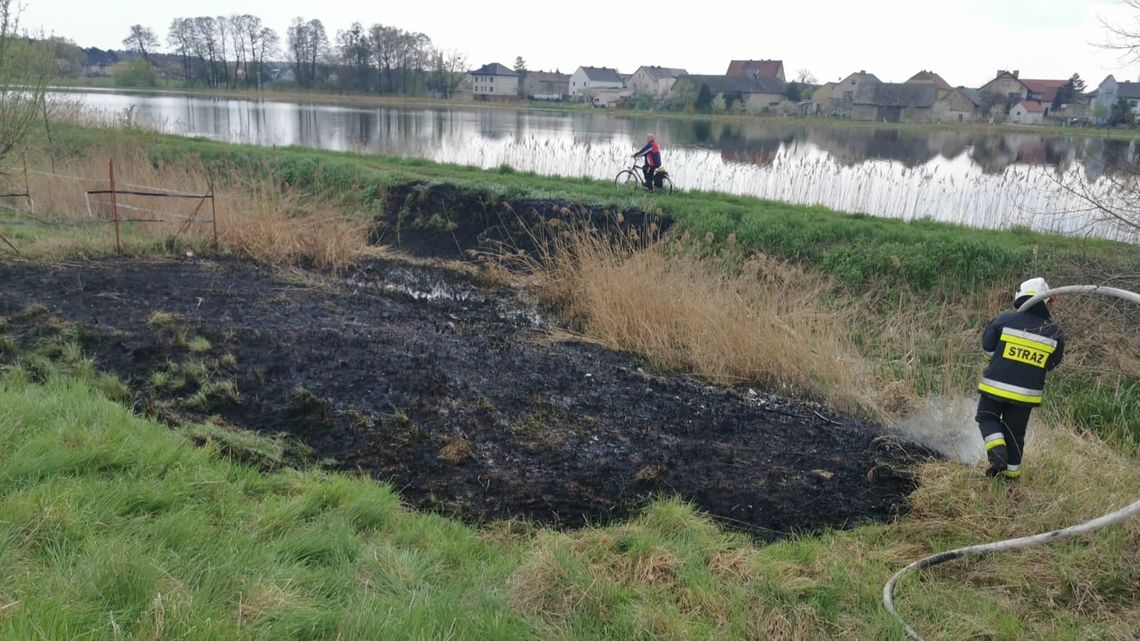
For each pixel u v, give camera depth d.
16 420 5.25
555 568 4.41
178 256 12.27
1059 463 6.14
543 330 10.50
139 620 3.30
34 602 3.24
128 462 4.98
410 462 6.11
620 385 8.35
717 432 7.23
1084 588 4.71
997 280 11.35
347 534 4.55
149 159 18.80
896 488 6.16
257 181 17.38
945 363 9.18
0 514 3.92
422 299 11.73
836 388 8.27
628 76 119.38
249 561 3.99
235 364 7.57
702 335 9.26
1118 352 8.49
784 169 21.84
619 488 5.94
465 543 4.83
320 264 13.04
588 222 14.25
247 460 5.75
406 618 3.68
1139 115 14.74
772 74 96.31
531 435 6.73
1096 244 11.31
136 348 7.70
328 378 7.46
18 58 14.67
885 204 17.38
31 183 14.98
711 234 12.85
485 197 15.68
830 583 4.65
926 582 4.77
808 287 11.52
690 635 4.05
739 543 5.21
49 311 8.72
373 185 16.80
